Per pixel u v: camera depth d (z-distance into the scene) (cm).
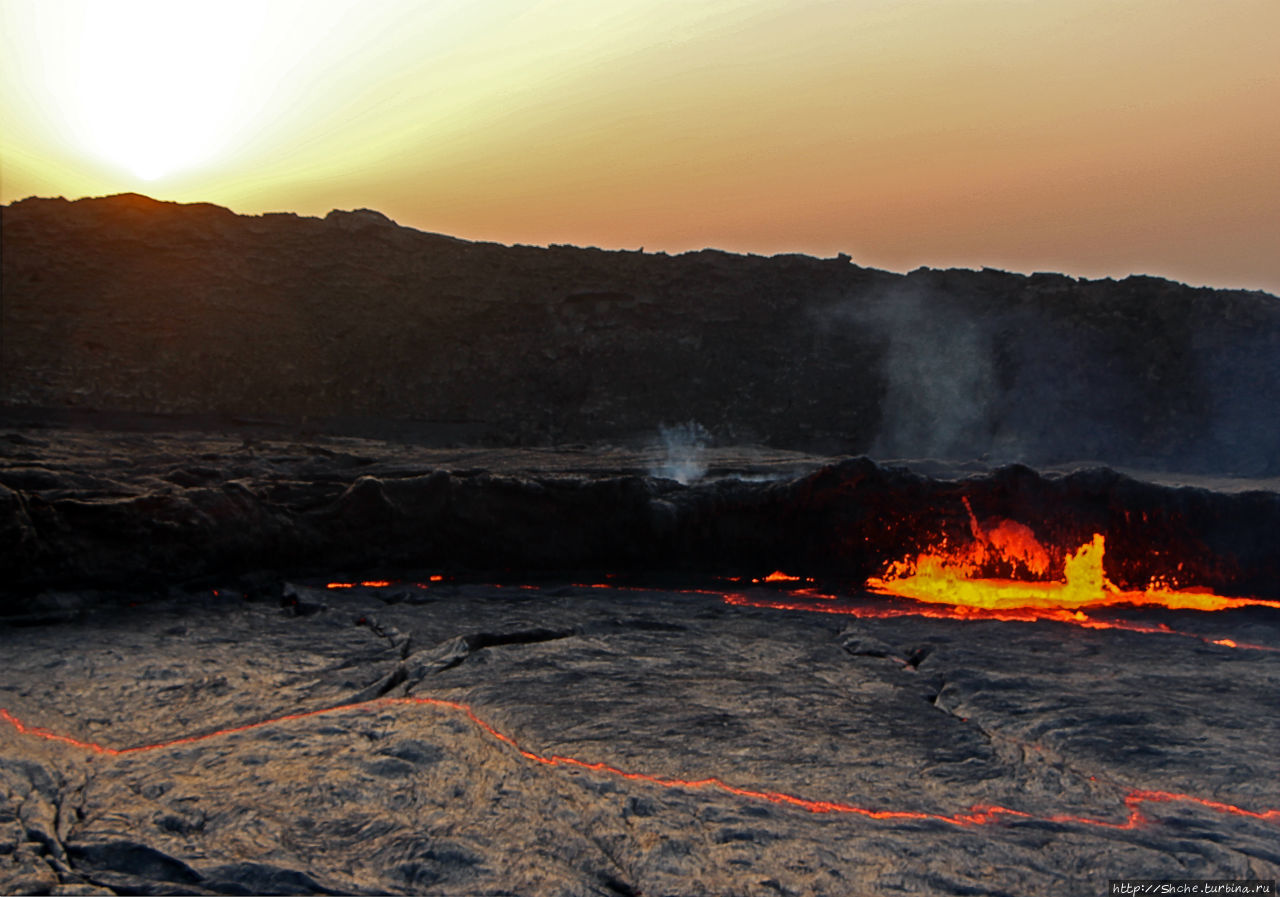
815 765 543
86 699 640
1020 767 546
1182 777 534
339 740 564
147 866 418
